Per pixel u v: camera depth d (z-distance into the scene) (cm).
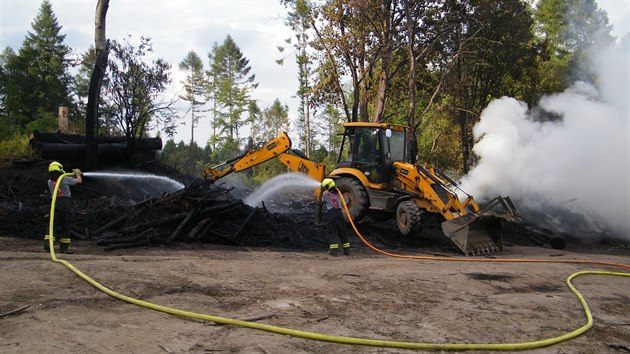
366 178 1466
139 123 1809
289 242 1258
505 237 1730
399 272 909
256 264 900
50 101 4706
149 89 1719
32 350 431
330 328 561
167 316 566
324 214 1565
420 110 3756
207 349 471
